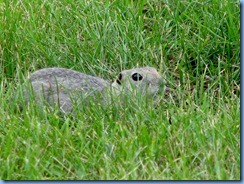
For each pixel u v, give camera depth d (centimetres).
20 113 1095
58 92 1109
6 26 1288
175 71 1245
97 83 1145
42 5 1338
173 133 1004
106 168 920
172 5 1346
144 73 1127
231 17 1265
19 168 958
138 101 1092
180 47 1274
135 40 1276
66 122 1028
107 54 1259
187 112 1052
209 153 936
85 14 1323
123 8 1334
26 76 1189
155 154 955
